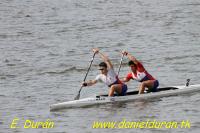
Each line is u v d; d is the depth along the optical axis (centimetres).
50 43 12531
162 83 8388
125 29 14175
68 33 13825
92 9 17825
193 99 7269
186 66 9631
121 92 7150
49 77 9075
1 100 7544
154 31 13738
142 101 7212
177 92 7550
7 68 9900
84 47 11969
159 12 16800
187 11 16812
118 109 6825
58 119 6462
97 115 6569
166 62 10056
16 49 11869
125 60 10406
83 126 6134
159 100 7238
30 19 16150
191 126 6050
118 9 17675
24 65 10138
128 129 5978
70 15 16700
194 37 12775
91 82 7212
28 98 7638
